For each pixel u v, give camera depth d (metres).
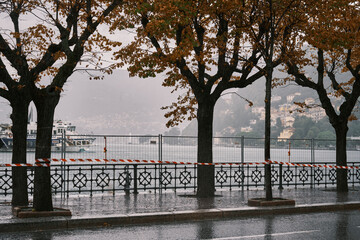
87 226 9.96
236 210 11.89
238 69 15.30
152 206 12.49
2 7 12.02
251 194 16.34
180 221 10.91
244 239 8.54
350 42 15.38
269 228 9.90
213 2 13.23
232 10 14.30
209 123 15.52
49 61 11.97
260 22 14.92
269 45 15.28
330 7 14.70
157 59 14.18
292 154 20.08
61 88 10.87
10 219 9.73
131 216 10.47
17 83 12.15
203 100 15.48
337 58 19.28
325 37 15.10
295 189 19.06
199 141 15.58
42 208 10.43
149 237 8.66
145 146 16.67
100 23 12.80
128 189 16.00
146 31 13.02
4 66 11.88
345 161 18.50
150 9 12.79
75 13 11.38
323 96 18.31
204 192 15.35
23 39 13.18
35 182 10.52
